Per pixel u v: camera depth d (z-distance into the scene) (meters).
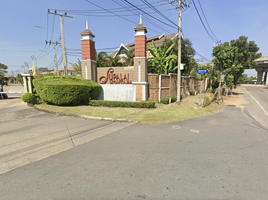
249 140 5.25
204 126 6.91
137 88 12.46
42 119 8.18
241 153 4.25
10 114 9.57
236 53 18.08
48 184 2.93
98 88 13.05
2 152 4.33
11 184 2.94
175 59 17.48
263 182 2.99
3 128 6.61
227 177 3.14
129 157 3.98
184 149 4.47
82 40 13.21
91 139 5.29
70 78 12.38
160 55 16.03
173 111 9.92
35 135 5.70
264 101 15.34
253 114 9.62
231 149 4.50
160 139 5.26
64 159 3.91
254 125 7.21
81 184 2.93
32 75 12.85
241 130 6.38
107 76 13.74
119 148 4.54
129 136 5.56
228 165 3.61
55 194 2.66
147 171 3.35
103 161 3.79
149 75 12.88
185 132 6.03
